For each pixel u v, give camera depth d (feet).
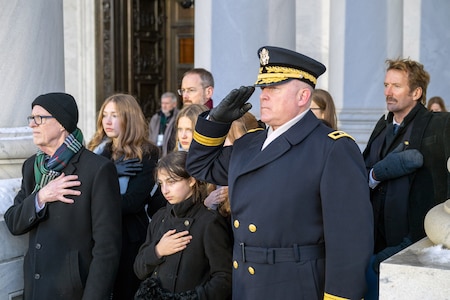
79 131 17.79
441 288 12.94
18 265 18.66
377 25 33.45
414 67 19.11
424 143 18.31
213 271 16.80
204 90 26.04
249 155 15.39
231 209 15.38
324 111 21.79
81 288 17.07
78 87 53.16
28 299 17.65
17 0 20.38
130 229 20.06
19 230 17.47
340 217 14.26
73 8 52.85
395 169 18.21
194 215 17.13
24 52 20.48
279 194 14.69
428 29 36.40
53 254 17.10
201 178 16.34
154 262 17.16
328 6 39.50
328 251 14.34
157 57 56.13
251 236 14.94
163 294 16.62
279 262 14.73
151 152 20.61
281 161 14.84
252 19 29.43
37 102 17.20
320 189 14.49
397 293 13.26
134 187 19.90
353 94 33.88
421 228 18.10
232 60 29.71
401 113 19.36
